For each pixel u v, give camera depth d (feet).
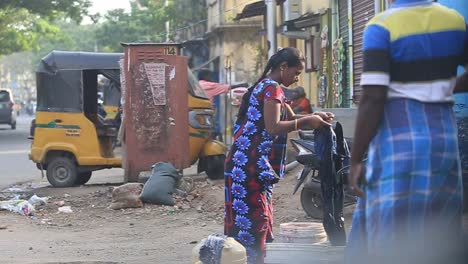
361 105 10.80
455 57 11.03
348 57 46.68
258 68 83.05
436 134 10.68
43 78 46.06
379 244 10.91
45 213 36.14
